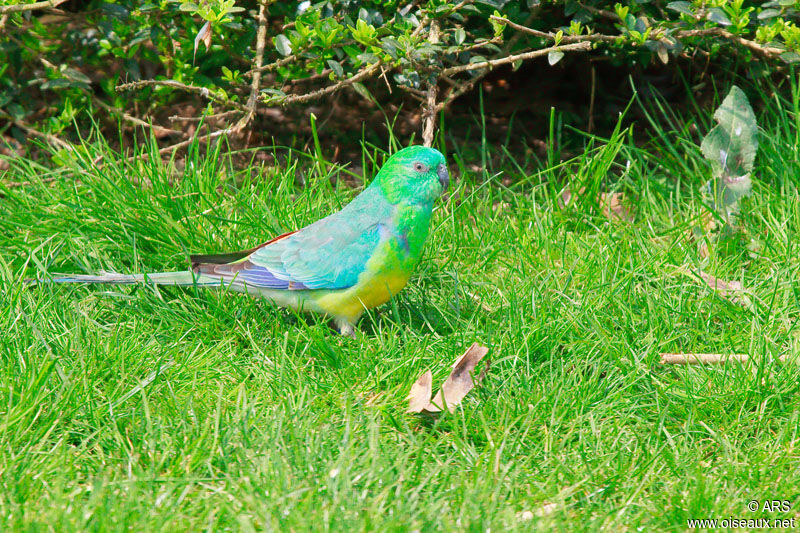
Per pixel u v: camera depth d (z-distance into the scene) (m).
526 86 13.06
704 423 6.74
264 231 9.03
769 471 6.09
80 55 11.65
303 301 7.77
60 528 5.10
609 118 12.62
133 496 5.34
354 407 6.74
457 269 8.97
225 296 8.09
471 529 5.26
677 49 9.52
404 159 7.52
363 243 7.54
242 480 5.72
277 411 6.44
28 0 10.77
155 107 11.82
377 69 10.05
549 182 10.19
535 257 9.06
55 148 11.27
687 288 8.42
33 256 8.09
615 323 7.88
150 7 9.91
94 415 6.38
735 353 7.53
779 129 10.23
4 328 7.25
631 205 10.24
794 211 9.29
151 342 7.46
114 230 8.84
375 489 5.68
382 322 8.25
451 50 9.43
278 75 11.57
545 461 6.18
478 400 6.89
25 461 5.77
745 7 10.26
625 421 6.73
